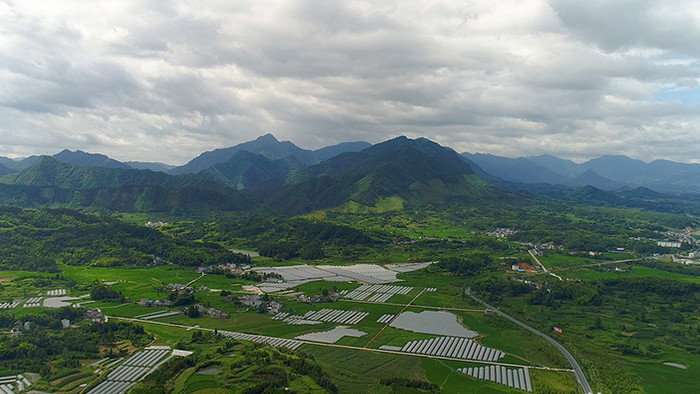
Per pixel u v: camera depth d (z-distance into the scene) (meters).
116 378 173.88
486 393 168.62
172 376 173.38
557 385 174.88
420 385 173.25
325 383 169.75
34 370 179.38
